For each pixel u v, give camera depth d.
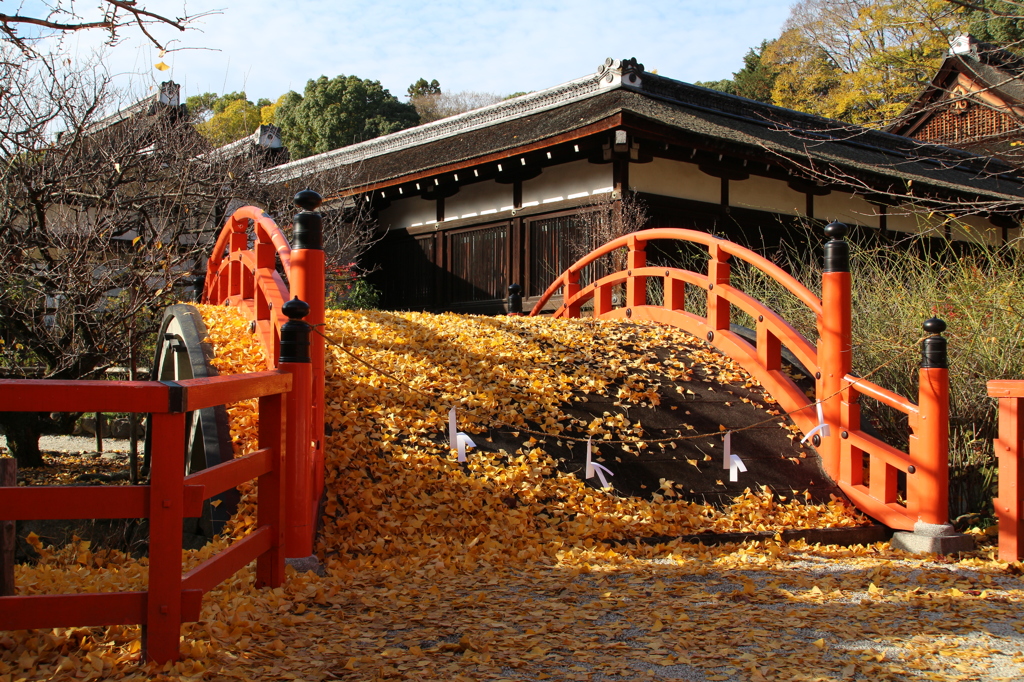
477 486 5.40
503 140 15.74
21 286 8.83
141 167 10.21
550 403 6.52
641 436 6.32
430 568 4.44
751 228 14.85
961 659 3.34
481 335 7.73
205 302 9.69
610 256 12.80
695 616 3.88
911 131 24.83
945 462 5.34
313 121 35.91
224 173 11.74
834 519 5.71
